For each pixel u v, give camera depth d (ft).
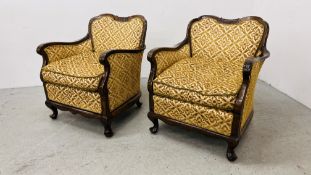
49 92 6.65
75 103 6.36
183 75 5.69
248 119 5.97
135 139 6.17
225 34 6.63
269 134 6.29
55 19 8.73
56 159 5.49
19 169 5.21
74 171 5.15
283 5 8.24
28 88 9.22
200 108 5.30
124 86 6.57
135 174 5.06
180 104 5.53
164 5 9.09
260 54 5.92
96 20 7.70
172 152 5.70
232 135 5.16
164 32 9.46
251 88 5.40
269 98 8.25
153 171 5.14
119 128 6.63
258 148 5.78
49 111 7.55
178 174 5.05
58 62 6.65
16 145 5.97
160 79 5.66
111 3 8.86
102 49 7.53
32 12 8.48
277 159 5.44
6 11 8.30
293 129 6.50
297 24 7.77
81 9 8.77
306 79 7.64
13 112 7.48
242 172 5.09
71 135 6.36
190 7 9.28
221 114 5.10
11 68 9.02
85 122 6.97
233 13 9.66
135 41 7.00
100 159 5.48
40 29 8.75
